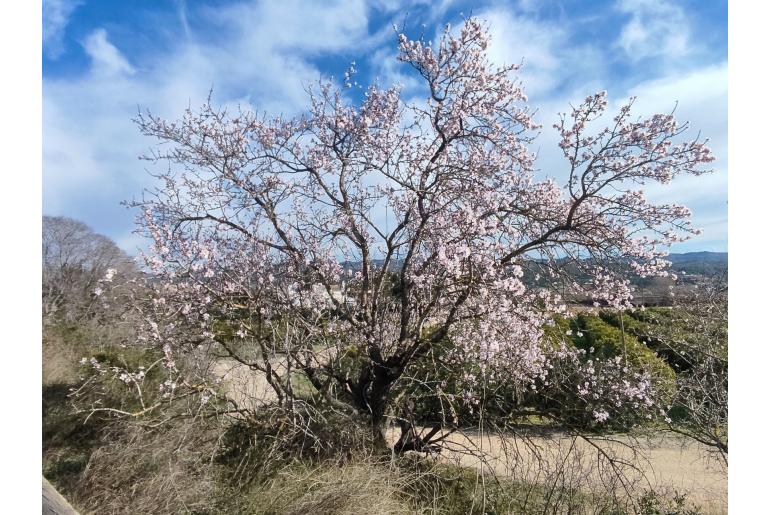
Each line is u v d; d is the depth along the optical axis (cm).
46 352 720
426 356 530
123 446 431
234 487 434
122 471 413
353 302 580
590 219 480
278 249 543
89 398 548
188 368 514
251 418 509
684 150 436
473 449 533
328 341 557
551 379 586
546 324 582
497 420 538
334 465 454
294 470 459
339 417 519
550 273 530
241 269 531
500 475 523
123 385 552
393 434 589
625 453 616
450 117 492
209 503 405
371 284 561
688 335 712
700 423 553
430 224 516
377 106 538
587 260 524
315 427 507
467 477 510
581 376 566
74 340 791
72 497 395
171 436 446
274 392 561
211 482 422
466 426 537
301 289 540
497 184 522
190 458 432
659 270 501
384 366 527
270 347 516
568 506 446
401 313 550
